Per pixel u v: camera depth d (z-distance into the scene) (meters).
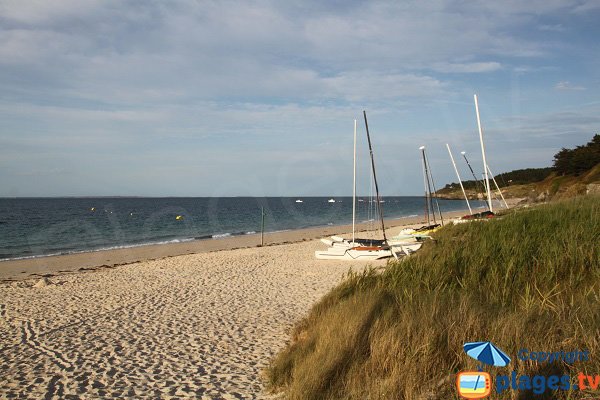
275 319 9.32
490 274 6.97
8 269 19.59
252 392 5.62
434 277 7.31
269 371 6.04
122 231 37.81
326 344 5.42
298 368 5.45
